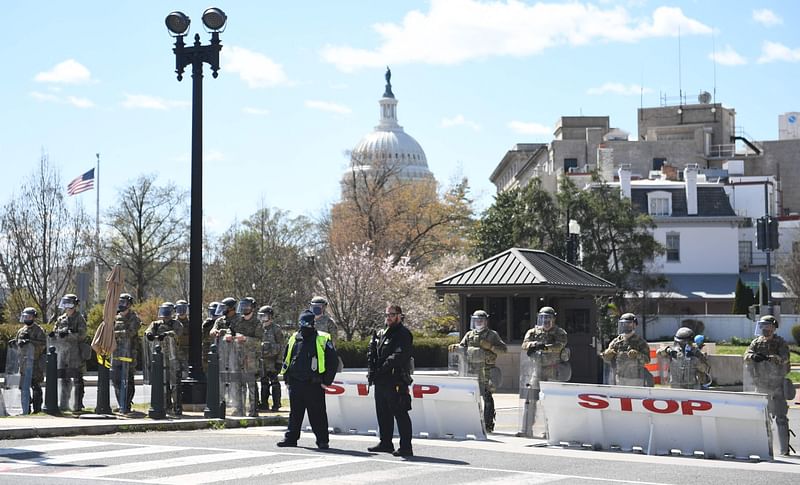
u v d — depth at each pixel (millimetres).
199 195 26641
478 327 22656
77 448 18609
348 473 15766
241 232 85938
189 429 23125
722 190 104750
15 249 68875
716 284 100750
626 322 22297
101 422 22391
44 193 69750
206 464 16547
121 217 87875
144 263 88875
